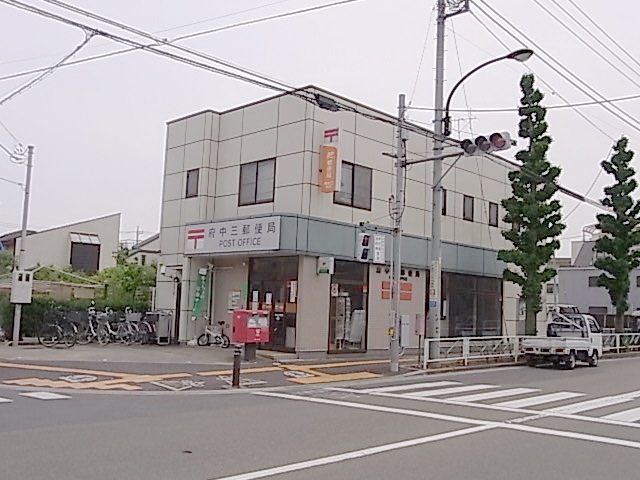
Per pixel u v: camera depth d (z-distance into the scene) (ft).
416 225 84.48
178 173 85.66
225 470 24.27
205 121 82.53
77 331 81.00
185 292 81.00
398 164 65.00
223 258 79.77
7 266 163.32
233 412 37.99
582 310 190.90
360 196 76.89
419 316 84.17
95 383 49.34
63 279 143.23
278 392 48.47
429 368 66.44
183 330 81.05
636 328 167.73
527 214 84.02
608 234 122.21
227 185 80.74
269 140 75.87
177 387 49.01
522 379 61.46
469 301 92.89
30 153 76.74
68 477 22.50
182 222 84.28
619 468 26.48
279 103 75.15
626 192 106.52
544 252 85.40
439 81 66.74
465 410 41.06
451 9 66.64
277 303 73.00
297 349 69.56
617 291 109.19
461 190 92.94
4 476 22.38
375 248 74.13
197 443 28.76
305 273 70.18
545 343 74.28
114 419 34.19
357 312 75.72
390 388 52.19
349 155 75.56
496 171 100.17
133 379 51.85
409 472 24.91
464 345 71.10
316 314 71.00
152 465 24.58
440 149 67.41
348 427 33.94
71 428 31.22
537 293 85.35
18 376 51.49
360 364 67.82
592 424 37.19
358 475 24.20
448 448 29.45
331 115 74.08
